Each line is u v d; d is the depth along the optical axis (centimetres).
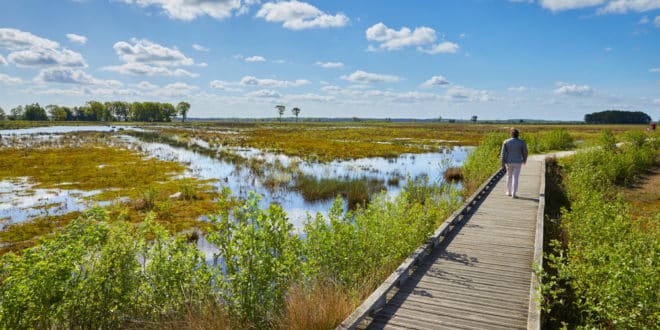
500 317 485
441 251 735
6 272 530
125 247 586
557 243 666
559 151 2994
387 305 521
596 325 527
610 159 1880
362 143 4747
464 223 933
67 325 529
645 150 2275
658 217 784
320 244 677
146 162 2781
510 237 822
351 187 1844
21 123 11506
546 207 1347
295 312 489
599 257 579
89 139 5181
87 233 570
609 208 828
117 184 1928
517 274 624
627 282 468
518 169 1220
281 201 1644
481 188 1266
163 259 611
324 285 605
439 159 3155
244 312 546
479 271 637
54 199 1593
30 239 1100
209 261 908
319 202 1644
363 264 688
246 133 7188
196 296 587
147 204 1488
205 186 1911
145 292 598
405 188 1625
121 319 565
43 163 2656
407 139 5594
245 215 596
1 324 472
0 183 1934
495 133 2745
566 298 630
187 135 6356
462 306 515
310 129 9300
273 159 3050
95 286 539
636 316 450
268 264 566
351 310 507
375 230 750
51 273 503
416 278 610
